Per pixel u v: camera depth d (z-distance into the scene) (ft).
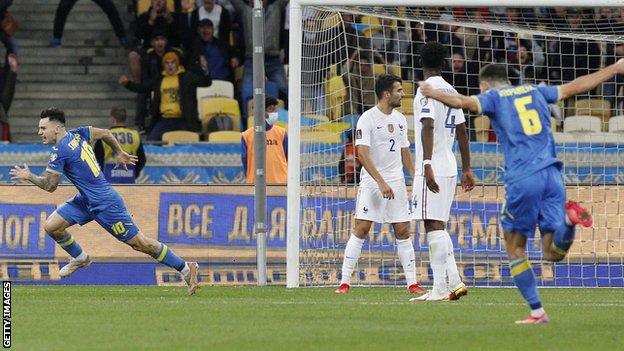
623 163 165.89
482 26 143.02
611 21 159.84
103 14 244.63
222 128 211.41
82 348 74.64
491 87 92.53
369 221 126.00
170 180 186.09
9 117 232.73
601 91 189.67
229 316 96.84
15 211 148.66
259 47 140.36
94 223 147.95
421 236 145.28
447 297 115.14
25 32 243.19
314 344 76.79
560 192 87.45
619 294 128.67
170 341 78.59
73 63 239.30
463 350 73.87
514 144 87.76
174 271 146.51
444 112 111.65
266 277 143.54
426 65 110.93
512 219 88.12
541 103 88.48
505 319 94.63
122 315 98.02
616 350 74.13
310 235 143.13
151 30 221.46
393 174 124.77
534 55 167.63
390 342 77.92
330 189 145.28
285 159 161.89
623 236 146.20
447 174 112.27
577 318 96.02
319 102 148.66
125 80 214.28
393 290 133.18
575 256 145.38
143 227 148.36
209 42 218.38
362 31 181.47
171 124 210.79
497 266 145.28
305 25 144.05
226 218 148.46
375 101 179.11
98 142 183.01
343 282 127.24
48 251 147.74
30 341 78.79
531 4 136.15
